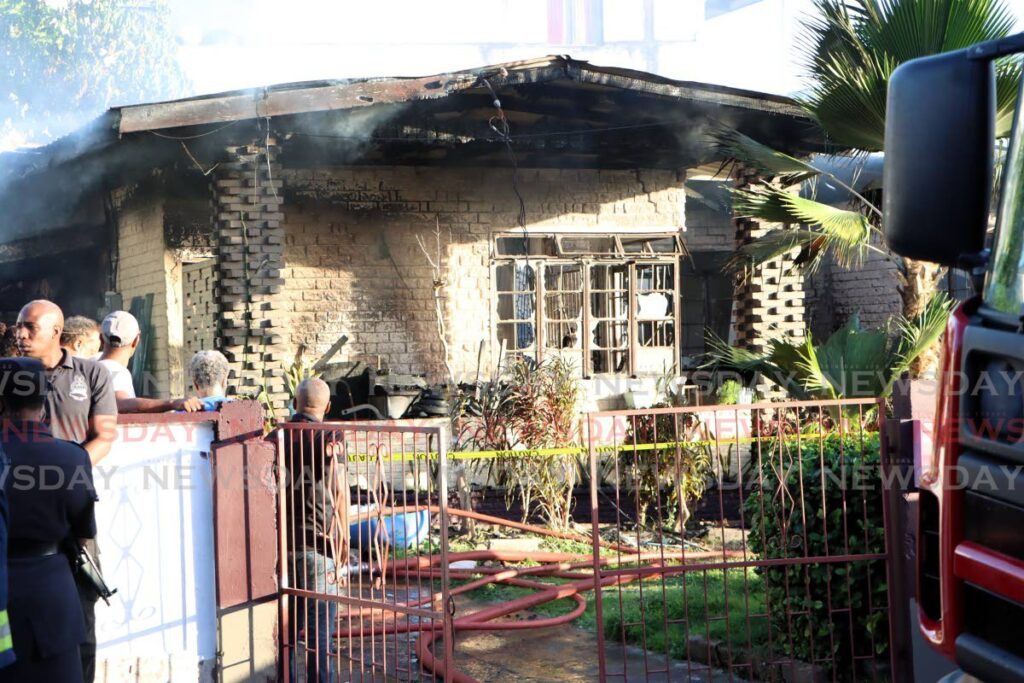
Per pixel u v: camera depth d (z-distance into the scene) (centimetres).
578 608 712
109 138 1002
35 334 464
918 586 286
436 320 1240
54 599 395
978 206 267
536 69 1060
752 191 997
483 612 683
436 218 1247
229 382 995
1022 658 231
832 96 919
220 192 1005
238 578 517
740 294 1239
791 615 555
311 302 1206
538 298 1277
